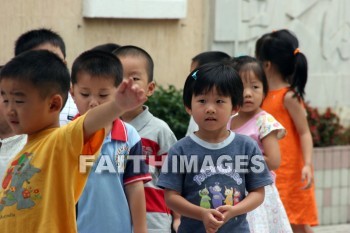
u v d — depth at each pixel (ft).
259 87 27.48
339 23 47.73
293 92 31.78
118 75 21.94
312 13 46.57
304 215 32.14
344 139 45.98
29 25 37.65
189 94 22.89
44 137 17.51
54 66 17.54
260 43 32.94
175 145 22.50
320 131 45.01
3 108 18.53
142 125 25.88
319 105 47.55
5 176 17.87
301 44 46.24
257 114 27.53
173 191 22.15
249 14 44.09
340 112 48.42
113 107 15.88
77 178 17.40
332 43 47.55
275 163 26.91
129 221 21.47
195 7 42.73
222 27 43.34
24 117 17.38
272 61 32.35
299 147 32.09
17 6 37.29
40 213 17.13
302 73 31.94
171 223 28.71
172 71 42.27
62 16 38.50
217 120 22.08
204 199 21.93
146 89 26.16
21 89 17.20
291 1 45.50
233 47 43.86
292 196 31.99
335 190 43.75
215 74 22.25
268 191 26.89
